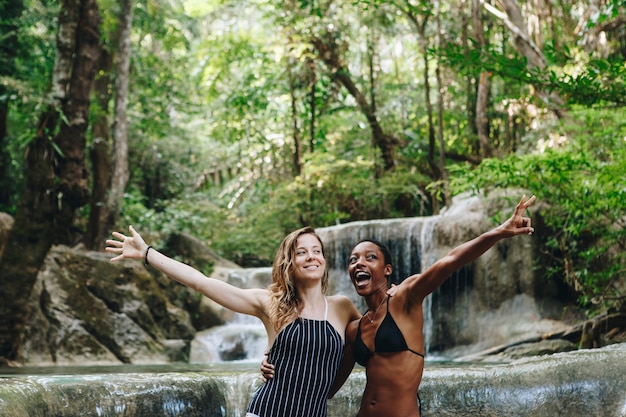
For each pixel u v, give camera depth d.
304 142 19.59
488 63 8.78
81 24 11.23
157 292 13.07
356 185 17.17
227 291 4.15
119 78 15.42
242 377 5.77
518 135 17.53
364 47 20.47
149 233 16.47
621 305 10.12
